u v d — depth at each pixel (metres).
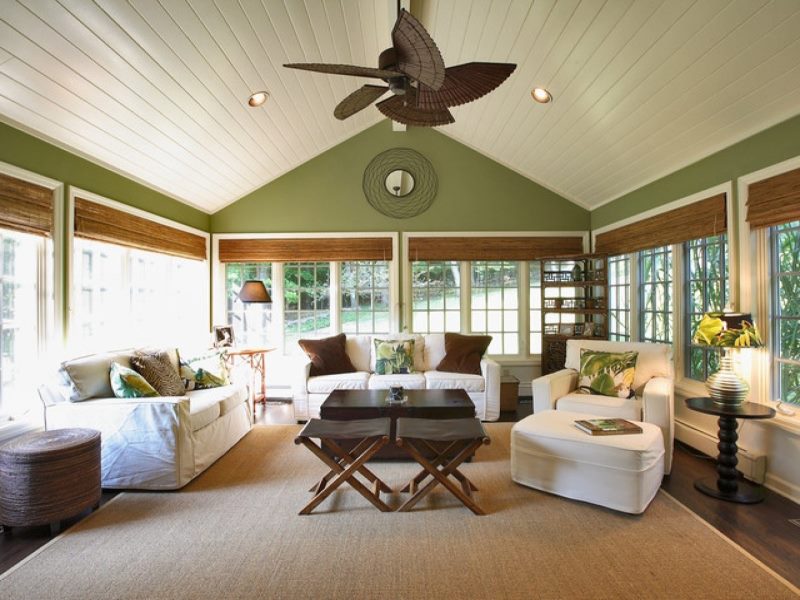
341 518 2.47
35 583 1.91
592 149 4.11
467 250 5.29
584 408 3.31
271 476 3.06
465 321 5.40
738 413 2.55
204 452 3.14
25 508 2.26
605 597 1.82
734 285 3.10
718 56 2.54
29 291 2.98
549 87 3.52
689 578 1.93
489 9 3.04
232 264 5.41
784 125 2.71
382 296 5.42
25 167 2.84
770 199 2.79
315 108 4.27
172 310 4.83
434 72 1.98
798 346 2.75
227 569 2.01
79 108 2.88
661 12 2.45
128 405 2.84
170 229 4.49
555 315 5.35
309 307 5.45
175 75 2.98
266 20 2.90
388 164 5.30
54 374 3.00
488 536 2.27
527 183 5.31
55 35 2.31
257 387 5.32
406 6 3.13
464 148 5.32
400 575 1.96
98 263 3.70
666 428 3.00
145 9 2.40
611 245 4.83
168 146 3.72
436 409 3.22
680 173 3.70
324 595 1.84
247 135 4.14
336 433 2.58
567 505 2.60
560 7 2.73
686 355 3.82
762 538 2.24
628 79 3.04
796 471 2.64
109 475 2.83
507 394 4.68
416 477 2.76
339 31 3.32
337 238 5.29
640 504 2.45
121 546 2.20
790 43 2.27
